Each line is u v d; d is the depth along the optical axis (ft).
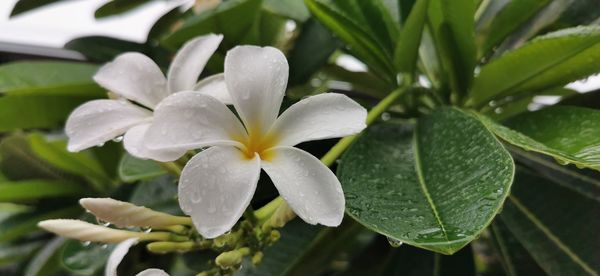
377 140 1.30
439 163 1.18
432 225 1.04
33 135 1.58
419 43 1.37
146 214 1.14
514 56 1.32
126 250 1.11
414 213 1.08
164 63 1.68
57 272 1.80
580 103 1.40
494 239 1.40
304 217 1.03
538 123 1.28
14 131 1.73
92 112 1.18
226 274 1.15
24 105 1.62
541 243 1.31
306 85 1.66
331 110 1.10
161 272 1.07
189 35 1.44
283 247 1.34
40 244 1.76
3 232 1.65
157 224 1.15
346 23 1.32
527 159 1.42
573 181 1.37
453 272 1.40
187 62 1.24
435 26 1.38
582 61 1.27
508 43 1.50
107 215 1.12
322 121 1.09
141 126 1.16
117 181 1.72
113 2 1.74
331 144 1.38
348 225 1.46
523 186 1.38
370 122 1.33
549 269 1.29
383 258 1.67
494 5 1.49
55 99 1.63
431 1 1.34
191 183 1.03
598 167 1.04
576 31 1.23
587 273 1.26
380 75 1.53
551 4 1.45
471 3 1.28
